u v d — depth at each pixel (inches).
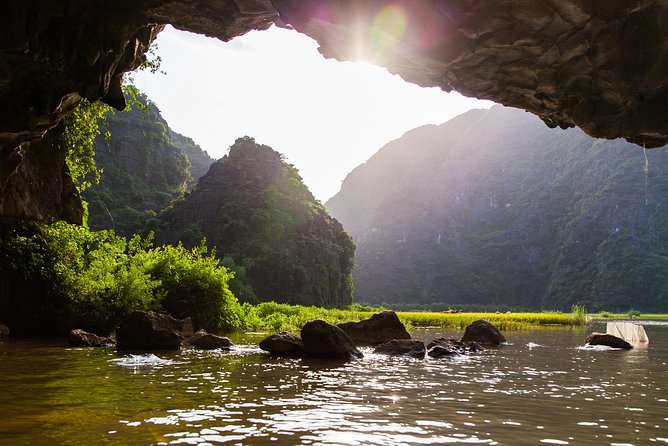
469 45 348.5
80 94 443.2
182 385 323.6
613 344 719.7
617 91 366.0
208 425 218.8
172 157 5226.4
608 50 340.5
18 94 429.4
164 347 562.6
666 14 317.1
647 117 382.0
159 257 917.2
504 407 269.9
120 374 365.4
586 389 336.5
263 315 1466.5
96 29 415.5
